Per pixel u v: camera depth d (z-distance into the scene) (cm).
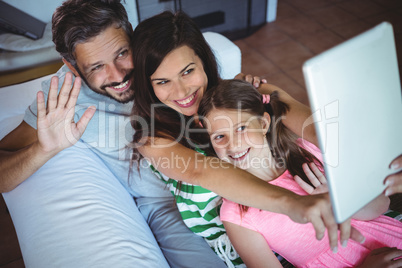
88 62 91
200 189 98
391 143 57
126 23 93
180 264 100
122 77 95
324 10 299
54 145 92
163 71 88
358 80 50
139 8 223
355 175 54
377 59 51
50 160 106
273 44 266
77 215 91
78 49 90
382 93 53
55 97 87
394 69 53
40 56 159
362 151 54
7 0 176
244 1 261
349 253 92
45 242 85
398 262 83
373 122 53
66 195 96
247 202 70
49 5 187
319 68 46
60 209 93
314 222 58
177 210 116
